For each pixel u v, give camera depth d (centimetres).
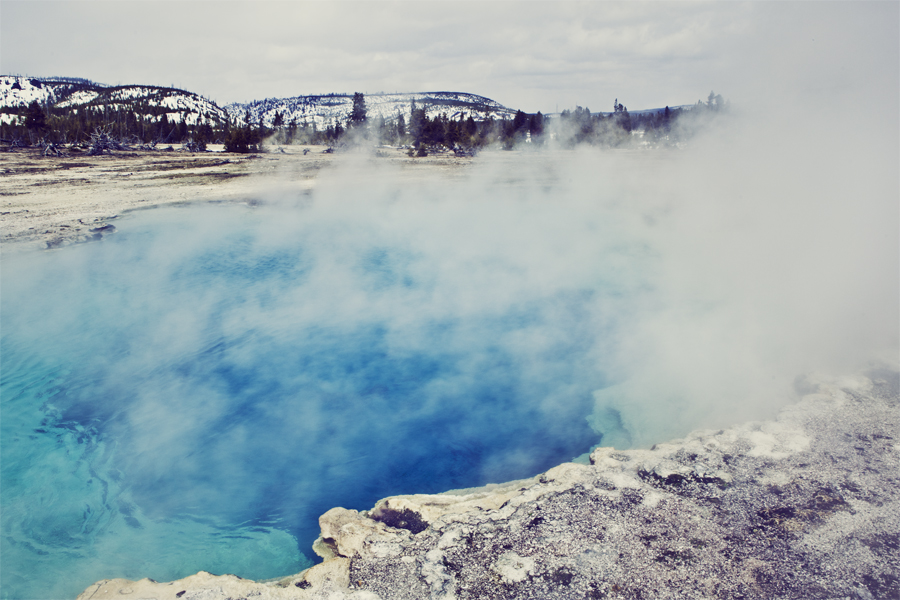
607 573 414
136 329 1177
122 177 2856
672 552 432
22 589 516
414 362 1067
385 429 842
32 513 638
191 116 13950
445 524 496
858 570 405
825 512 467
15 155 4391
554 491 525
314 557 567
